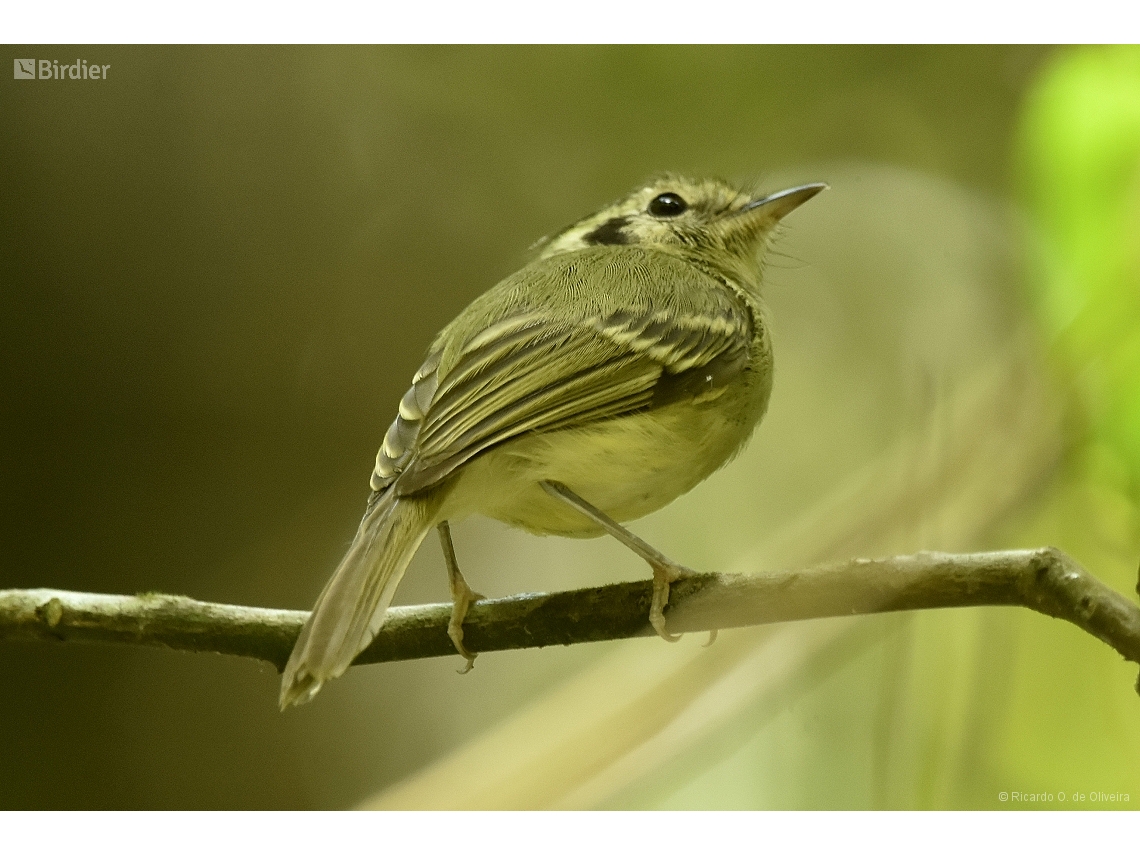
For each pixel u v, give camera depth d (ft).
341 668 9.36
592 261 9.53
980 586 9.37
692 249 9.61
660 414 9.47
